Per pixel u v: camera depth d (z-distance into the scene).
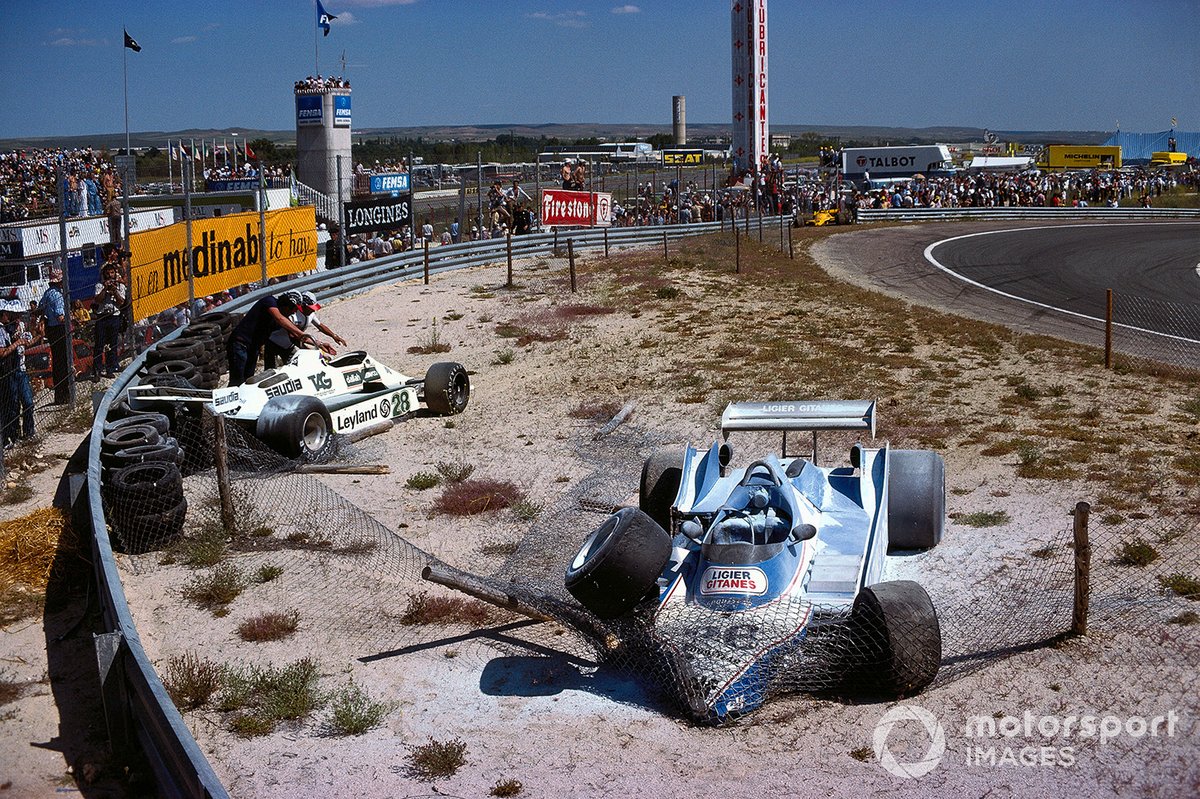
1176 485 9.88
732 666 6.01
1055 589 7.64
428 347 19.33
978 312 23.20
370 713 6.35
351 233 27.58
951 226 46.84
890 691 6.16
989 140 137.50
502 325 21.25
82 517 9.27
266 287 22.20
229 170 39.19
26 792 5.75
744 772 5.54
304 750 6.05
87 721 6.55
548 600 7.34
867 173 66.44
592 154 83.56
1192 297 25.55
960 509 9.65
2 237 18.53
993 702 6.11
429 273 28.80
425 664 7.10
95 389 13.93
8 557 8.84
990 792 5.23
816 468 7.98
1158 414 12.86
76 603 8.39
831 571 6.63
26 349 15.45
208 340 15.51
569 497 10.52
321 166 41.66
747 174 55.25
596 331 20.28
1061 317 22.47
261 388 12.25
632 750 5.84
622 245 37.28
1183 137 96.88
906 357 17.02
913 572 8.17
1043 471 10.50
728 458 8.68
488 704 6.50
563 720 6.25
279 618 7.76
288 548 9.34
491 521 9.99
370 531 9.72
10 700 6.81
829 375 15.55
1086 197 59.53
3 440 12.34
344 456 12.48
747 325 20.22
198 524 9.95
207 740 6.19
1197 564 7.91
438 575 7.04
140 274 17.08
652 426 13.28
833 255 34.66
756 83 58.88
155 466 9.54
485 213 39.00
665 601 6.53
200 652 7.37
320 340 20.42
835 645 6.11
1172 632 6.82
